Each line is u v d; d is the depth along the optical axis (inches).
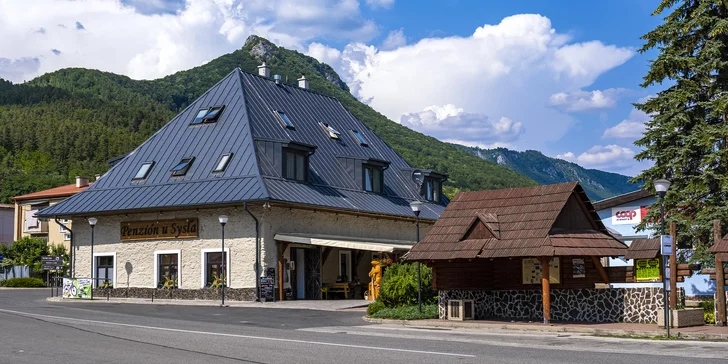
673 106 1114.1
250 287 1379.2
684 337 756.6
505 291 989.2
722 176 1078.4
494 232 933.8
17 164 4744.1
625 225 1577.3
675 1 1178.6
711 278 874.1
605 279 932.0
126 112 6008.9
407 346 666.8
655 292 885.8
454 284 1005.8
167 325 890.7
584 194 956.6
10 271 2576.3
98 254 1568.7
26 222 2997.0
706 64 1110.4
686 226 1104.8
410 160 4151.1
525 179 4443.9
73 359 576.7
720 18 1122.7
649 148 1148.5
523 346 674.8
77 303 1384.1
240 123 1573.6
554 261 949.8
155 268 1491.1
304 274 1497.3
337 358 582.2
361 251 1660.9
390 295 1074.1
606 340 743.1
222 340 714.2
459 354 606.5
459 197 1040.2
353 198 1625.2
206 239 1438.2
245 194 1366.9
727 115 1109.1
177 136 1641.2
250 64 6240.2
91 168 4879.4
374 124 4729.3
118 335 756.0
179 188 1480.1
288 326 909.2
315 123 1796.3
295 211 1455.5
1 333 764.6
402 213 1716.3
